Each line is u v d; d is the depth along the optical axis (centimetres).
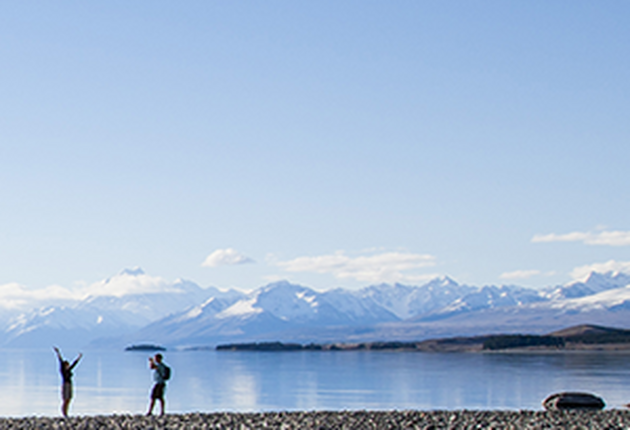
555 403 7188
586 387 15450
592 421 5894
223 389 16712
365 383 18388
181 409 11606
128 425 5628
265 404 12400
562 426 5516
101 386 18588
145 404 12638
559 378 19050
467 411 6931
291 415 6519
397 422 5856
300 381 19712
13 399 13900
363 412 6875
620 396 12681
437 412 6844
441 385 17100
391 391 15375
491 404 11869
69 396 6381
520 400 12656
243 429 5375
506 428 5409
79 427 5494
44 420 6047
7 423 5803
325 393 15062
